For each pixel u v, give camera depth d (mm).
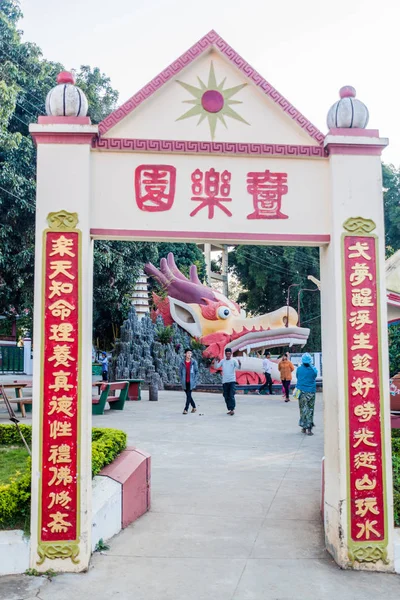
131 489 5383
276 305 40188
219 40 4723
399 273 9781
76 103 4504
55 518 4238
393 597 3857
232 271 43250
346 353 4547
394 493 4801
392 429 8102
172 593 3861
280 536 5012
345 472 4461
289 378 17297
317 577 4172
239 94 4770
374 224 4645
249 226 4652
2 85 13539
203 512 5684
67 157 4469
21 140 15172
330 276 4691
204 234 4613
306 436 10406
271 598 3803
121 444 6195
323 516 5367
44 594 3820
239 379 22125
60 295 4387
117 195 4559
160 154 4633
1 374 24000
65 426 4316
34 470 4262
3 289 16344
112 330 27547
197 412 14062
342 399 4516
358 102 4711
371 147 4684
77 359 4359
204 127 4703
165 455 8531
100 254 19000
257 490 6527
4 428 8086
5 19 15258
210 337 23125
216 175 4676
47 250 4406
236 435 10453
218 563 4391
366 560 4363
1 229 15258
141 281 25172
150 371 21594
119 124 4609
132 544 4785
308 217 4703
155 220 4574
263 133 4742
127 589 3916
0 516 4344
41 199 4430
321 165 4762
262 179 4703
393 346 9898
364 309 4590
